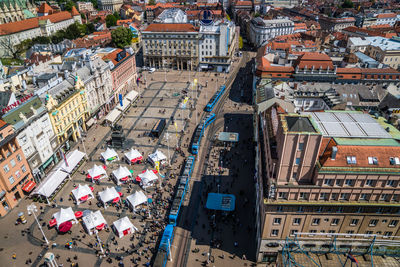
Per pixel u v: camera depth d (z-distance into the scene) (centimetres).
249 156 10812
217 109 14562
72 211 7919
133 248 7231
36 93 9931
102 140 11925
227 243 7456
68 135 11112
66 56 15200
